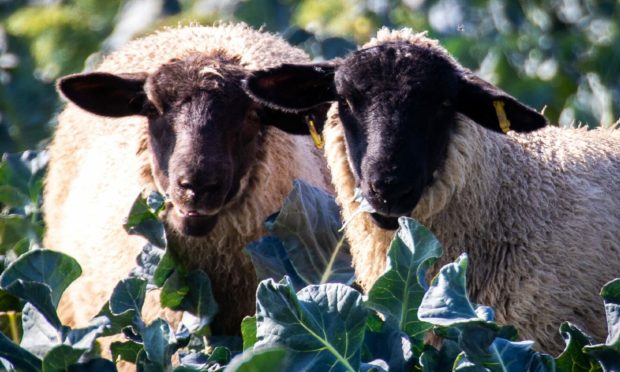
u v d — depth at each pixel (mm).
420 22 56031
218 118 31484
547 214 30391
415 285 25719
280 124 32719
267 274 30281
